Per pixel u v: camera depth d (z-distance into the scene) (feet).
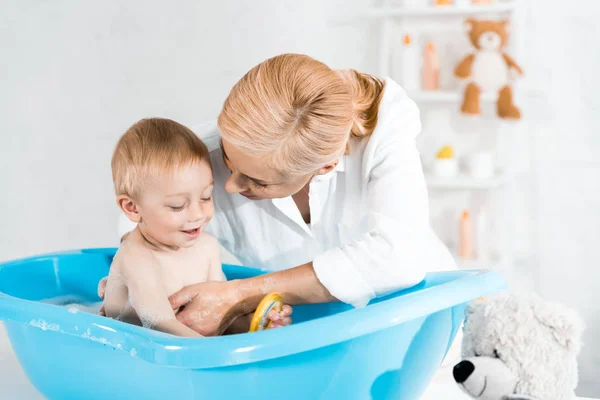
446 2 7.27
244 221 3.49
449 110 7.59
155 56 8.24
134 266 2.94
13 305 2.32
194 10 8.08
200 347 1.88
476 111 6.93
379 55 7.63
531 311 2.15
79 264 3.54
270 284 2.72
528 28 7.29
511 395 2.10
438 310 2.19
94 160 8.48
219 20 8.04
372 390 2.23
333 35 7.75
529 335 2.12
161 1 8.14
